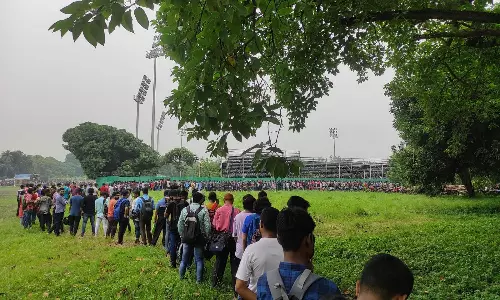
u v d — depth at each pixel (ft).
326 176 257.14
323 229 55.57
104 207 52.70
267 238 13.10
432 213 73.10
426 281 27.50
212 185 181.78
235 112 12.73
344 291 26.13
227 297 25.68
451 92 43.55
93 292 27.71
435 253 35.14
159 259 37.22
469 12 22.86
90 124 230.27
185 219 27.96
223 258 27.63
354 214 72.38
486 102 46.68
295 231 9.46
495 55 35.32
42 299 26.78
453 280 27.20
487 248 36.04
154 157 239.50
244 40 14.25
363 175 252.42
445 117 45.85
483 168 79.92
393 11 23.22
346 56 27.32
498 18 22.43
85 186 118.32
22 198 63.52
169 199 35.01
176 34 13.25
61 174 560.20
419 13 23.36
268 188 196.34
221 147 12.80
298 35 24.84
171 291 26.71
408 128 79.61
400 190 167.02
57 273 33.47
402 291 6.99
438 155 77.46
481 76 39.52
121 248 43.50
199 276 28.32
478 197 108.27
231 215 27.55
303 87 23.16
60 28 9.37
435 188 85.20
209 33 12.25
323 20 22.91
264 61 20.02
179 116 14.05
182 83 13.78
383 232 50.24
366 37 29.48
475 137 71.41
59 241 49.55
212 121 12.53
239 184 187.73
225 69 14.26
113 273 32.71
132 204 49.39
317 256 36.29
